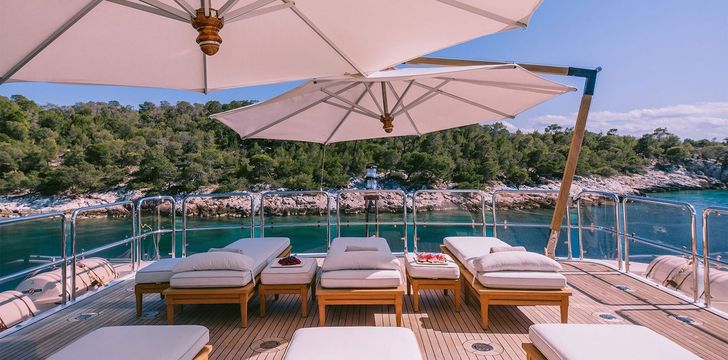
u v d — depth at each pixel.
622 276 4.64
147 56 2.13
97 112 34.09
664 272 4.44
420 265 3.55
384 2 1.83
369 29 2.06
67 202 25.12
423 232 6.16
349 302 3.18
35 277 4.46
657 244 4.20
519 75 3.38
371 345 1.82
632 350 1.80
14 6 1.60
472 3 1.84
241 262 3.39
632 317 3.35
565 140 32.12
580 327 2.07
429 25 2.02
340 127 5.04
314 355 1.73
